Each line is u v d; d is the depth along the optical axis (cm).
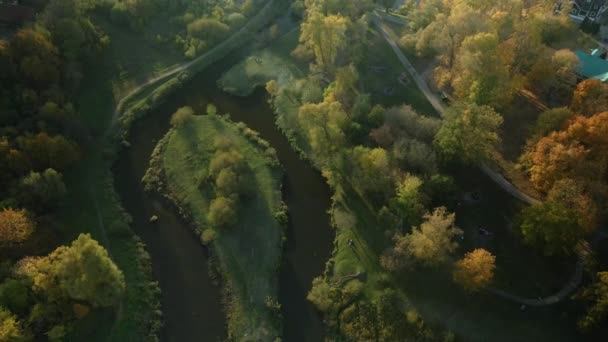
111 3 13750
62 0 11988
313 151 10844
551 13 12612
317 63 12800
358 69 12706
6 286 7238
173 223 9481
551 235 7644
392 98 11825
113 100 11825
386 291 8206
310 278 8706
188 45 13600
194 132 11144
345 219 9350
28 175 8962
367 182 9506
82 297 7412
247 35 14450
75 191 9731
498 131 10500
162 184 10100
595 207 7812
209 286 8550
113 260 8725
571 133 8644
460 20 10850
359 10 14475
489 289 8156
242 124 11406
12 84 10419
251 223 9350
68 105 10562
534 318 7844
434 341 7681
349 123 10538
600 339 7531
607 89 9531
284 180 10344
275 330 7956
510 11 11731
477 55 9806
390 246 8800
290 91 12238
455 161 9600
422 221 8731
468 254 7944
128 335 7819
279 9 15638
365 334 7881
